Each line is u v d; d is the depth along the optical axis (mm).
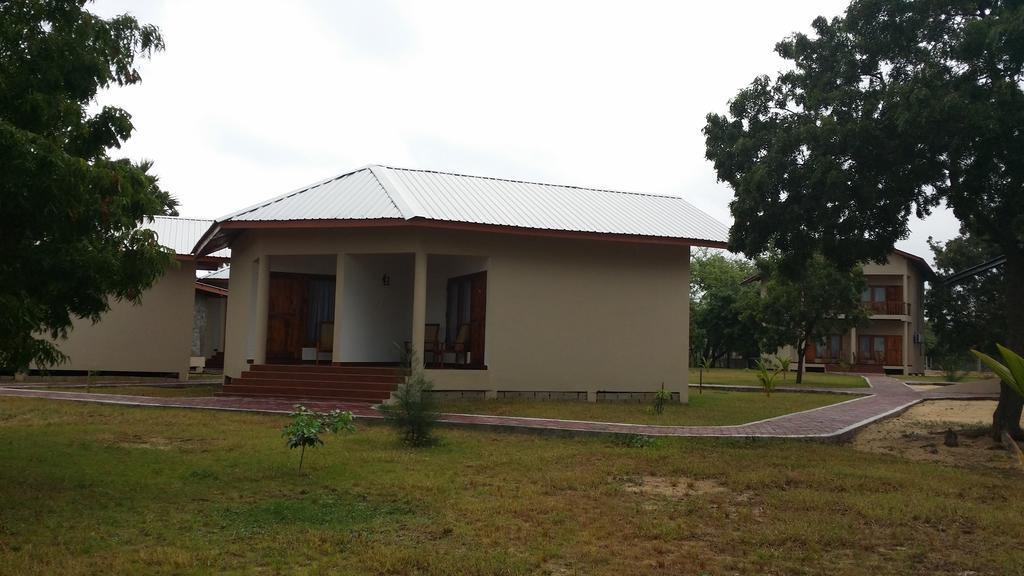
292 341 19594
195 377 25828
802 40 13008
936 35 11859
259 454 10102
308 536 6414
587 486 8688
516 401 17344
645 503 8008
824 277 30281
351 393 16422
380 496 7988
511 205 19109
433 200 18188
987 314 36969
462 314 19578
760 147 12984
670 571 5754
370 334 18656
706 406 18391
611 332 18703
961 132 10570
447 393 17219
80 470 8812
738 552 6281
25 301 7113
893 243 13297
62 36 7281
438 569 5617
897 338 44062
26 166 6082
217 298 31875
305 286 19891
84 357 22156
